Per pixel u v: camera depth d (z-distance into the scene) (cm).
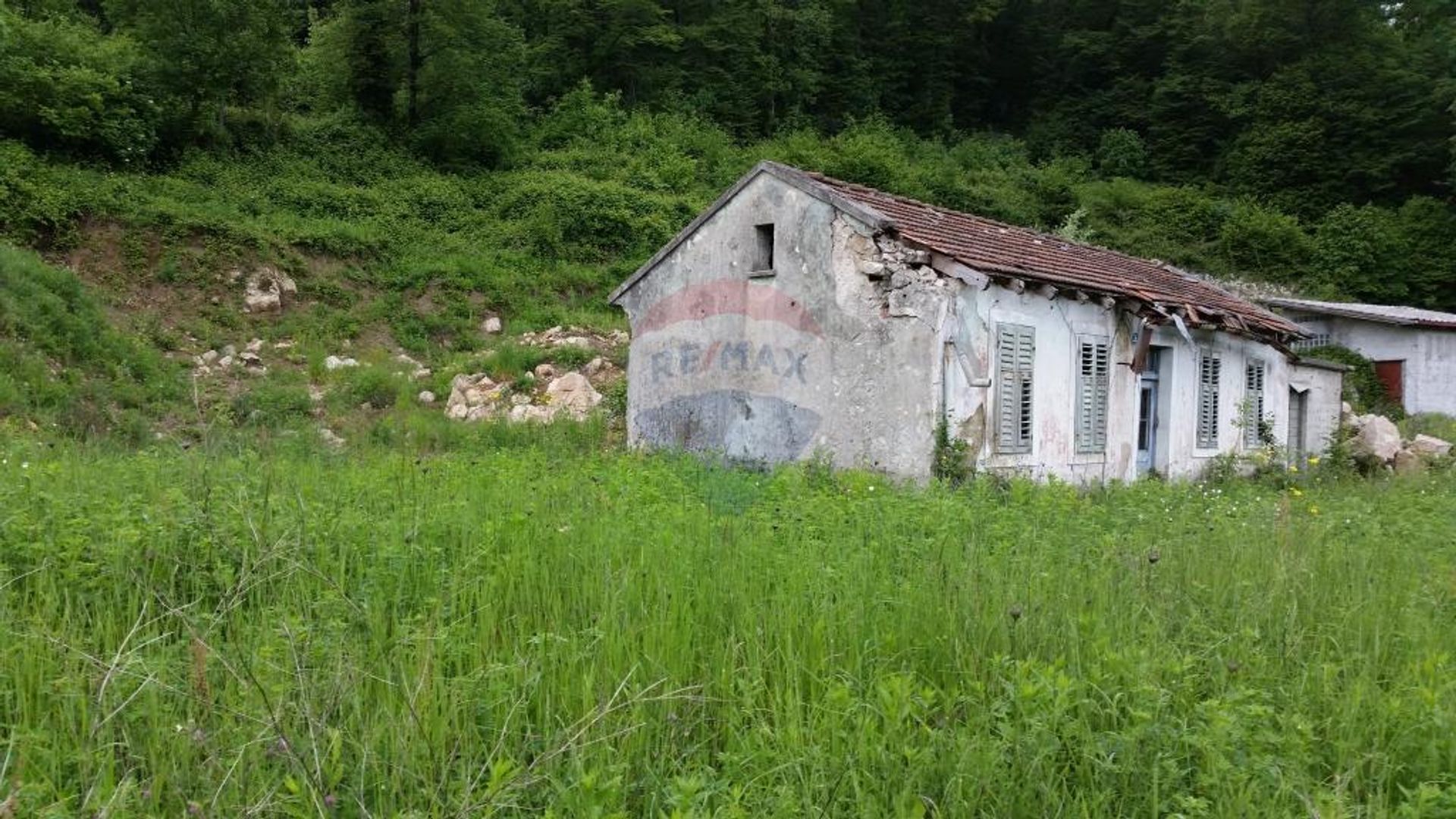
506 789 321
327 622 459
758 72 4897
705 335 1553
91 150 2538
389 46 3516
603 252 3109
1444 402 2928
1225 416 1831
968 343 1327
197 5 2817
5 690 384
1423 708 416
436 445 1698
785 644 472
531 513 707
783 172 1440
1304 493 1405
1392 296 3978
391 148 3369
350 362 2228
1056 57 5844
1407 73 4656
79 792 323
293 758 312
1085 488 1452
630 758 365
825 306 1404
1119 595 562
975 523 796
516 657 435
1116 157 5084
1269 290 3719
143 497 701
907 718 394
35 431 1423
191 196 2553
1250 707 385
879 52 5634
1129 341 1620
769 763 358
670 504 867
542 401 2044
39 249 2166
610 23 4662
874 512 841
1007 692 403
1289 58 5069
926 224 1461
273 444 1294
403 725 359
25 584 509
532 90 4428
